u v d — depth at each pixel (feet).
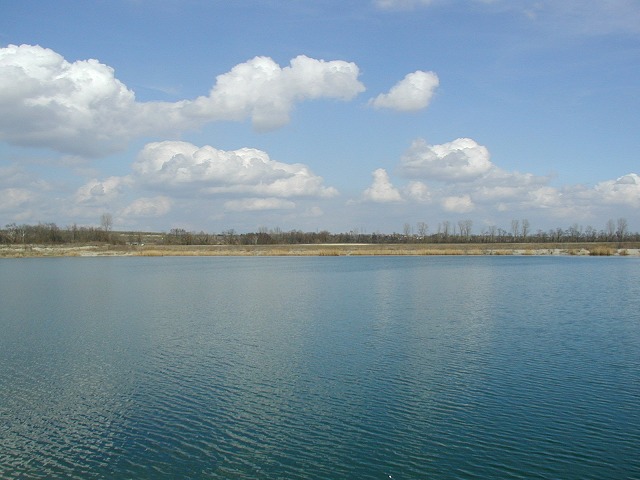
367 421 67.21
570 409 70.44
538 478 53.93
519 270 286.87
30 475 54.95
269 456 58.49
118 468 56.24
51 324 127.65
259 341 107.86
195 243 639.35
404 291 189.78
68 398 75.36
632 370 86.84
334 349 100.89
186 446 60.90
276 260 417.28
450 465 56.49
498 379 82.58
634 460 57.36
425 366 89.40
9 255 428.97
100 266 335.26
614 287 200.13
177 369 88.69
